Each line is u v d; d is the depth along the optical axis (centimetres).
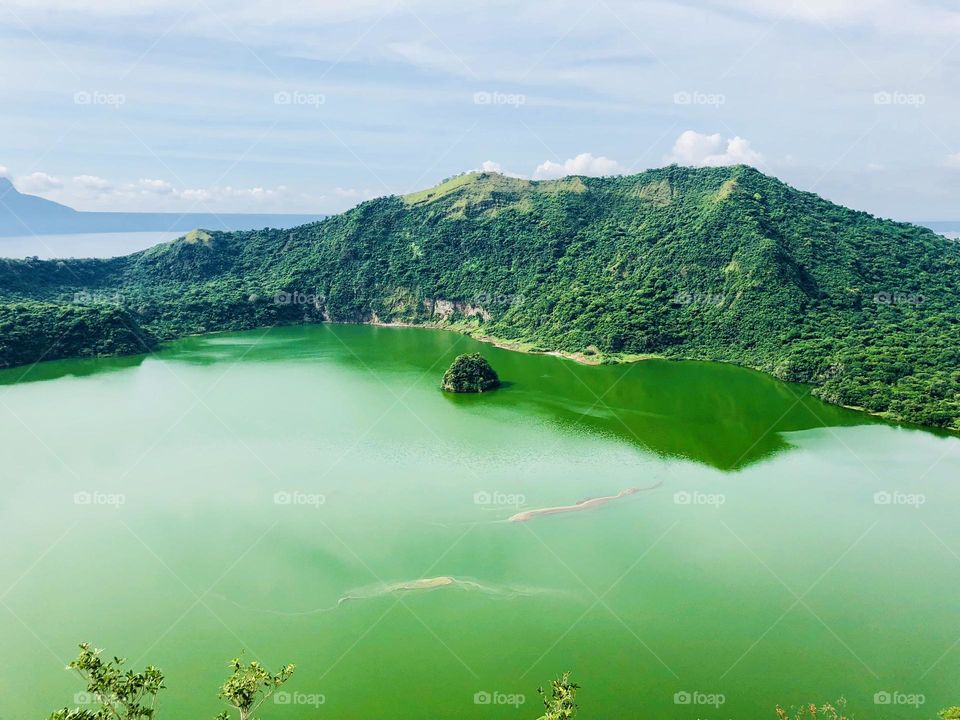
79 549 9581
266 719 6544
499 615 8125
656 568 9106
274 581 8819
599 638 7719
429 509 10788
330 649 7562
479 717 6569
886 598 8469
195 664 7338
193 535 9962
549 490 11506
